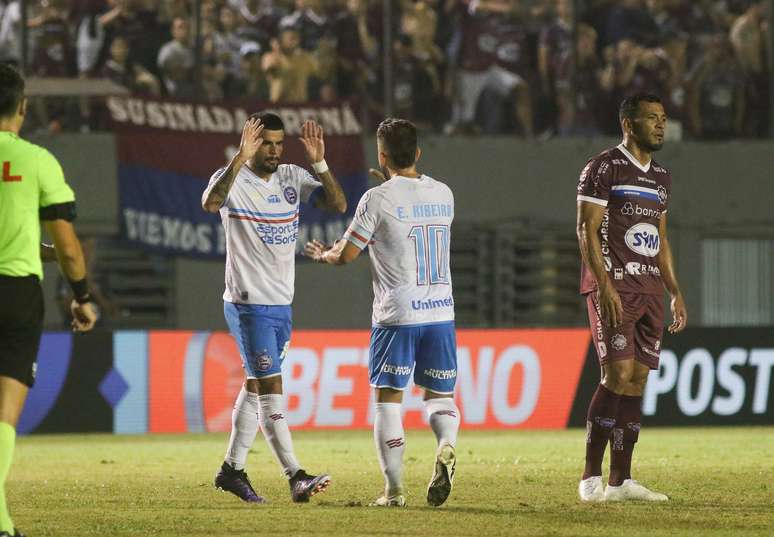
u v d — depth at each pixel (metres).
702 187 71.81
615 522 24.11
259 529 23.11
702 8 73.00
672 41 72.31
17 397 19.92
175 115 65.81
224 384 58.47
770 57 73.38
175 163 65.69
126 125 65.25
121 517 25.28
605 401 28.16
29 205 20.23
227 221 28.00
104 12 66.38
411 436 54.94
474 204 70.00
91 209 65.62
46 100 66.00
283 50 67.88
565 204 71.06
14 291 19.94
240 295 27.89
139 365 57.59
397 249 26.38
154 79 66.94
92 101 66.69
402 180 26.66
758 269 72.50
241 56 68.06
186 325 67.06
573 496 29.23
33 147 20.53
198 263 67.12
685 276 71.56
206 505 27.59
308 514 25.41
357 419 58.44
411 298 26.39
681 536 22.36
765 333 60.38
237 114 66.31
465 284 70.38
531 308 71.31
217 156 66.12
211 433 57.97
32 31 65.69
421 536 22.14
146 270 66.69
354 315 68.25
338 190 28.62
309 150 28.41
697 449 45.50
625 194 27.94
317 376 58.09
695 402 59.66
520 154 70.44
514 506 26.89
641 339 28.48
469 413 58.81
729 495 29.39
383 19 69.19
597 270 27.72
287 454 28.00
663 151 71.31
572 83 70.06
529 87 71.00
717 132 73.19
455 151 69.56
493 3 70.31
